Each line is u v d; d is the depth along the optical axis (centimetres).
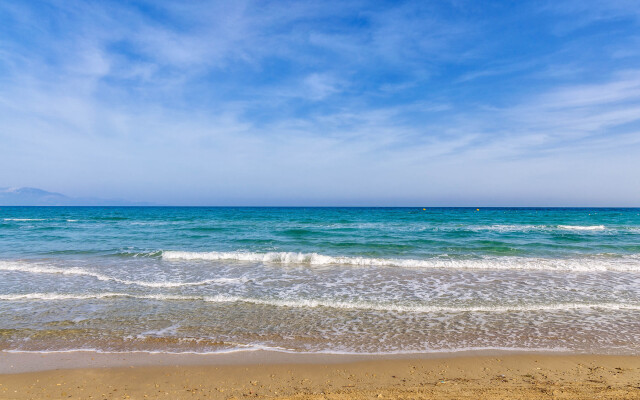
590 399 425
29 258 1532
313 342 623
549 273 1236
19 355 564
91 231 2736
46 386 467
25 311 784
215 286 1041
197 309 807
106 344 609
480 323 720
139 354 571
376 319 743
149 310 797
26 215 6184
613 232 2725
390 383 477
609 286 1043
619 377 495
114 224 3594
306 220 4475
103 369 517
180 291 976
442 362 547
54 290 980
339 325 707
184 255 1572
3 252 1686
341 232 2653
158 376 498
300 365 535
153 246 1919
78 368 520
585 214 6575
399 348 599
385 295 941
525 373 509
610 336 652
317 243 2017
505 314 777
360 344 614
